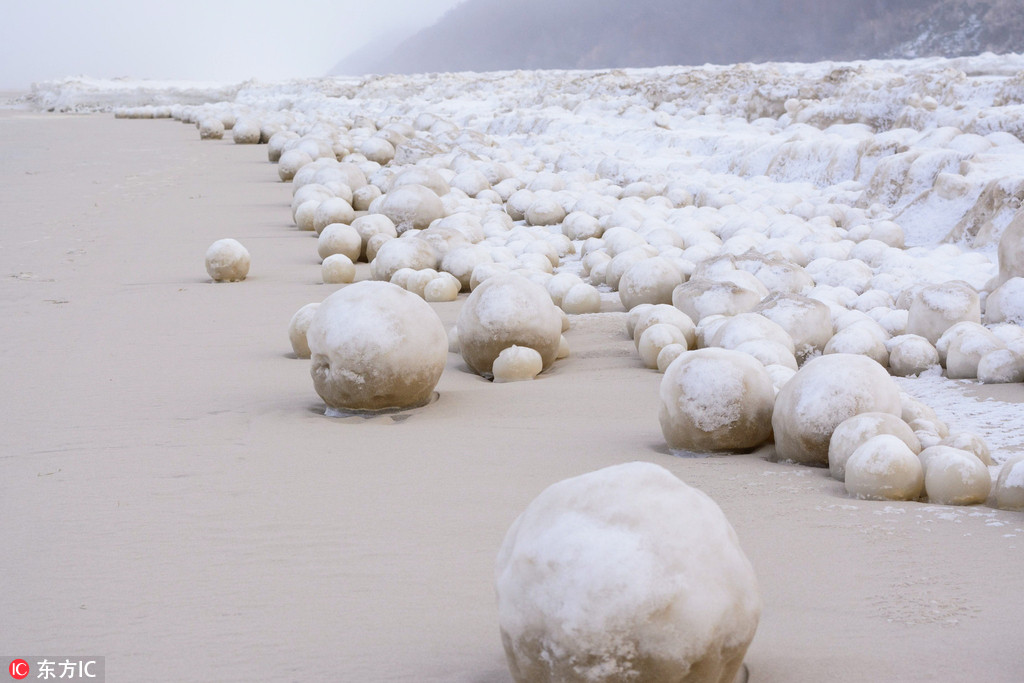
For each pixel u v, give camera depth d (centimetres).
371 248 1230
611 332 881
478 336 734
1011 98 1739
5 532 425
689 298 844
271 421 598
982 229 1156
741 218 1333
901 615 333
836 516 425
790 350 695
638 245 1198
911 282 976
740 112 2534
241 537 414
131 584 371
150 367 749
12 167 2409
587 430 578
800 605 343
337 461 517
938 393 662
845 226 1362
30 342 837
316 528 422
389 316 609
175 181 2095
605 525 271
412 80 4378
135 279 1138
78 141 3142
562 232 1443
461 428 582
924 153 1412
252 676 304
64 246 1373
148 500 461
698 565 269
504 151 2073
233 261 1108
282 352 800
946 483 444
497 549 395
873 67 2841
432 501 452
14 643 327
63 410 630
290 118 3212
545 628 267
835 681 292
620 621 261
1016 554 380
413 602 351
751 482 475
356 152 2209
